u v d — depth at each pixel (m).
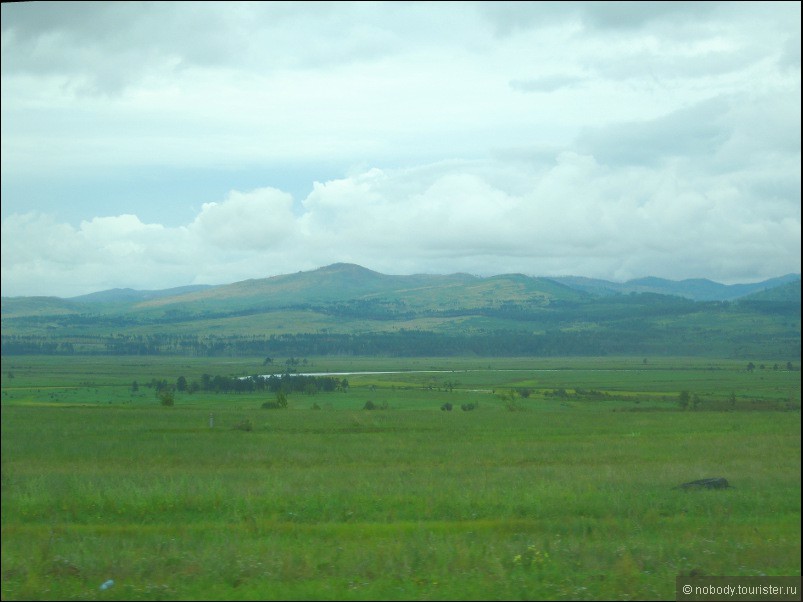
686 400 91.25
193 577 12.57
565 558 13.69
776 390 126.69
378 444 43.38
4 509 19.81
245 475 28.11
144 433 51.00
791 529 16.83
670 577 12.53
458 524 17.97
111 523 18.56
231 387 130.12
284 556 13.60
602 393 123.12
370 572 12.69
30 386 144.50
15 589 11.95
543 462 33.97
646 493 21.86
